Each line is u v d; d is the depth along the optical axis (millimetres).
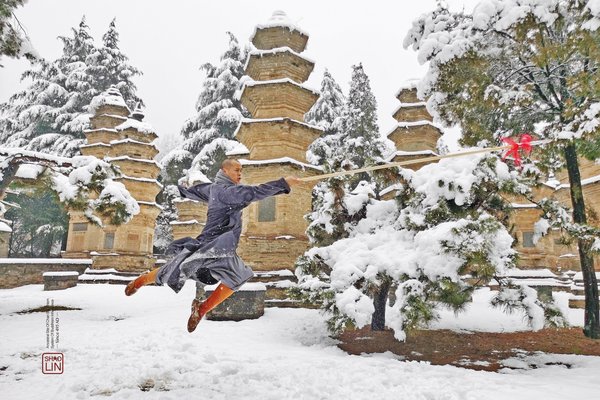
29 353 7602
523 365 7633
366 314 8086
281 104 17156
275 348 8750
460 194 8648
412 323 7574
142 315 12891
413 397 5410
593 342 9617
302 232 16062
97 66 39000
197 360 7219
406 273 8172
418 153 18578
